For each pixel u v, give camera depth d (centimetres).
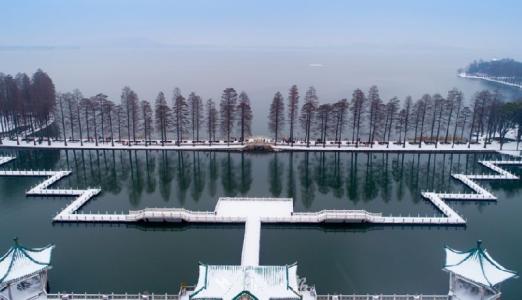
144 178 10356
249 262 6350
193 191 9562
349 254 6938
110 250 7038
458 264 5325
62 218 7938
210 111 12825
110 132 13538
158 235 7600
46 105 13275
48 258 5556
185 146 12638
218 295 4625
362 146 12644
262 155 12181
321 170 10988
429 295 5559
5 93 13612
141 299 5506
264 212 8106
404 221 7881
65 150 12331
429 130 14775
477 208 8769
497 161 11344
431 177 10494
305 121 12825
